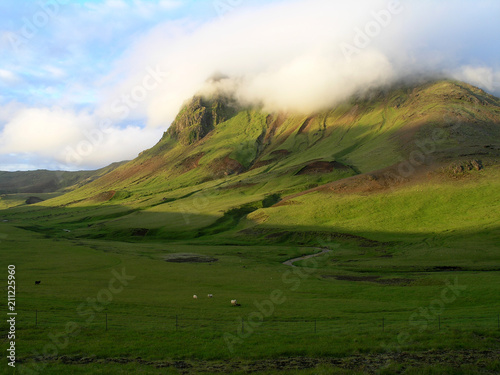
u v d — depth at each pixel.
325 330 42.59
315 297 65.06
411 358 34.25
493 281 70.75
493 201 157.25
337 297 65.75
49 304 51.69
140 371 30.17
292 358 34.41
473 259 99.56
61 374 29.30
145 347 35.91
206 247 144.88
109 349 35.03
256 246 146.62
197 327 43.22
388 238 137.62
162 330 41.44
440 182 186.62
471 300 59.69
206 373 30.38
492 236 121.69
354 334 40.69
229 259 117.56
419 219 156.12
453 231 133.62
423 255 110.06
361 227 156.12
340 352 35.25
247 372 30.70
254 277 85.94
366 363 33.19
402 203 175.38
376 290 70.12
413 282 76.88
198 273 90.56
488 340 38.09
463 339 38.28
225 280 81.56
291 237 157.00
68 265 98.00
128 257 117.00
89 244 151.75
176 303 56.75
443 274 83.50
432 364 32.69
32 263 99.81
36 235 178.12
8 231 185.50
